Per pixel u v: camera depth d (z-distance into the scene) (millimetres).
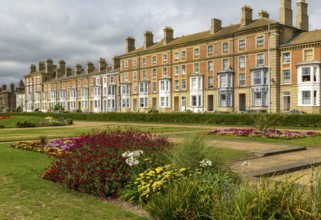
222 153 13273
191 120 41312
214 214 5195
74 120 58656
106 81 83250
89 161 8203
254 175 9609
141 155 8344
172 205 5805
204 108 58719
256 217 4707
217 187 5965
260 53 50125
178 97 63656
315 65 45094
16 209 6660
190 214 5621
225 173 7250
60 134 24719
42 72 110438
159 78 66938
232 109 54000
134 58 73062
